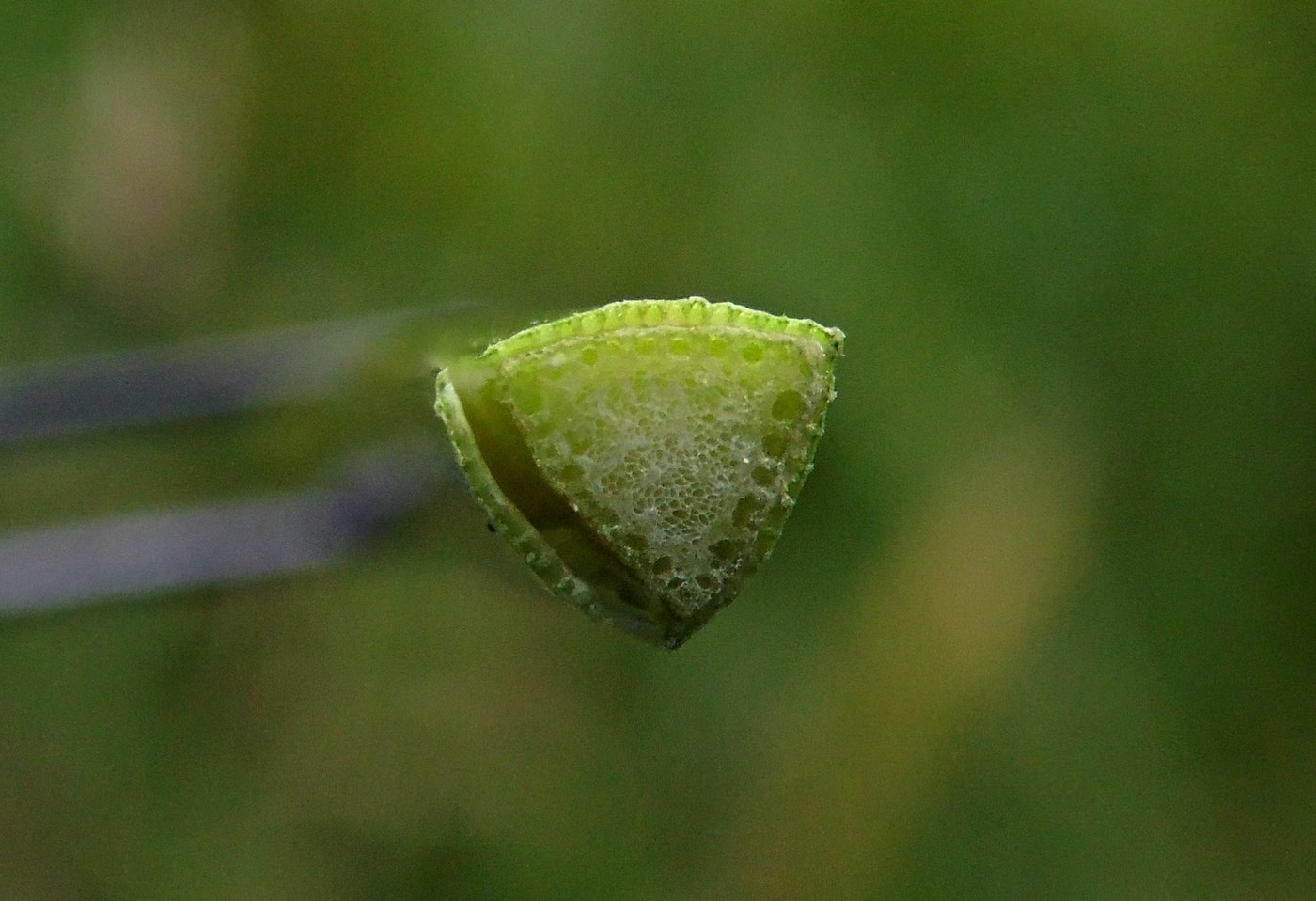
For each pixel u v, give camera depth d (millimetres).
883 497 95
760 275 98
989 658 94
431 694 96
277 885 96
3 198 98
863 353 96
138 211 98
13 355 96
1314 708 95
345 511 67
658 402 55
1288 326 98
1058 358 97
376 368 62
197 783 97
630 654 96
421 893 96
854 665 94
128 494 87
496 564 61
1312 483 96
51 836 96
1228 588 96
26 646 96
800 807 94
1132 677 96
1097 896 94
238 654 97
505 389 55
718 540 55
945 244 98
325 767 97
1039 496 95
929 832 94
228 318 98
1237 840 94
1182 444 97
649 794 96
